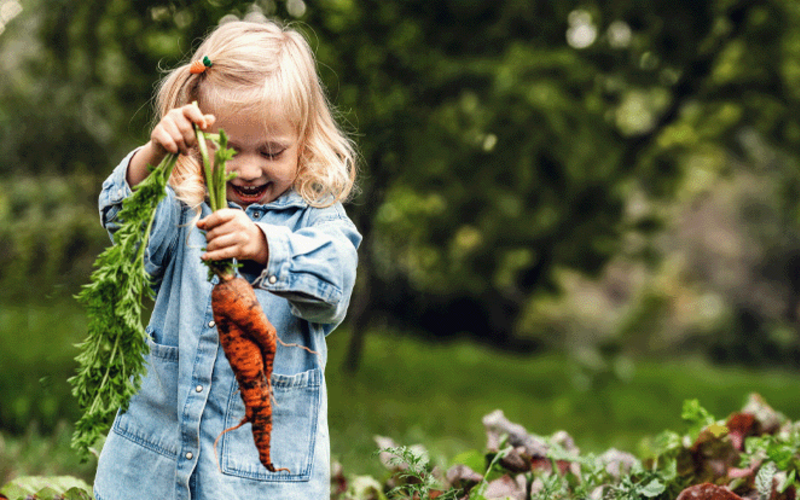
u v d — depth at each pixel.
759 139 10.84
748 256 21.66
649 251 10.12
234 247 1.74
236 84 1.91
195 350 1.95
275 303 1.99
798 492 2.51
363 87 6.54
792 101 9.27
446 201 7.74
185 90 1.97
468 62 7.20
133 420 1.99
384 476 2.95
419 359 11.88
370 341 12.91
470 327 15.84
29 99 9.16
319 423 2.02
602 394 10.82
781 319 20.84
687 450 2.65
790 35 8.90
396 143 6.79
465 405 8.62
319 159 2.06
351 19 6.51
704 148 10.52
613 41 8.25
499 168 6.93
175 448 1.94
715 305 20.70
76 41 7.03
